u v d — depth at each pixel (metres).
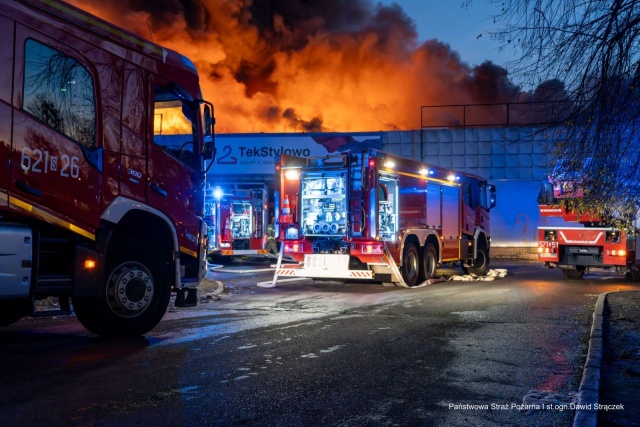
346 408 4.92
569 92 7.19
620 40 6.82
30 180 6.58
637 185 7.80
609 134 7.13
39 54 6.75
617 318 9.48
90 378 5.74
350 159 13.91
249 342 7.54
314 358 6.66
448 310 10.52
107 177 7.36
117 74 7.57
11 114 6.45
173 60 8.43
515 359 6.71
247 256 26.86
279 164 14.86
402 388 5.51
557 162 8.08
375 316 9.79
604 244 17.05
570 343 7.62
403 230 14.48
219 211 23.44
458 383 5.70
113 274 7.67
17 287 6.48
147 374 5.91
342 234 14.29
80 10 7.21
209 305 11.25
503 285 15.59
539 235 17.83
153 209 7.93
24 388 5.37
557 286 15.38
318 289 14.31
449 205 17.08
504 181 27.77
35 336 7.94
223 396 5.20
